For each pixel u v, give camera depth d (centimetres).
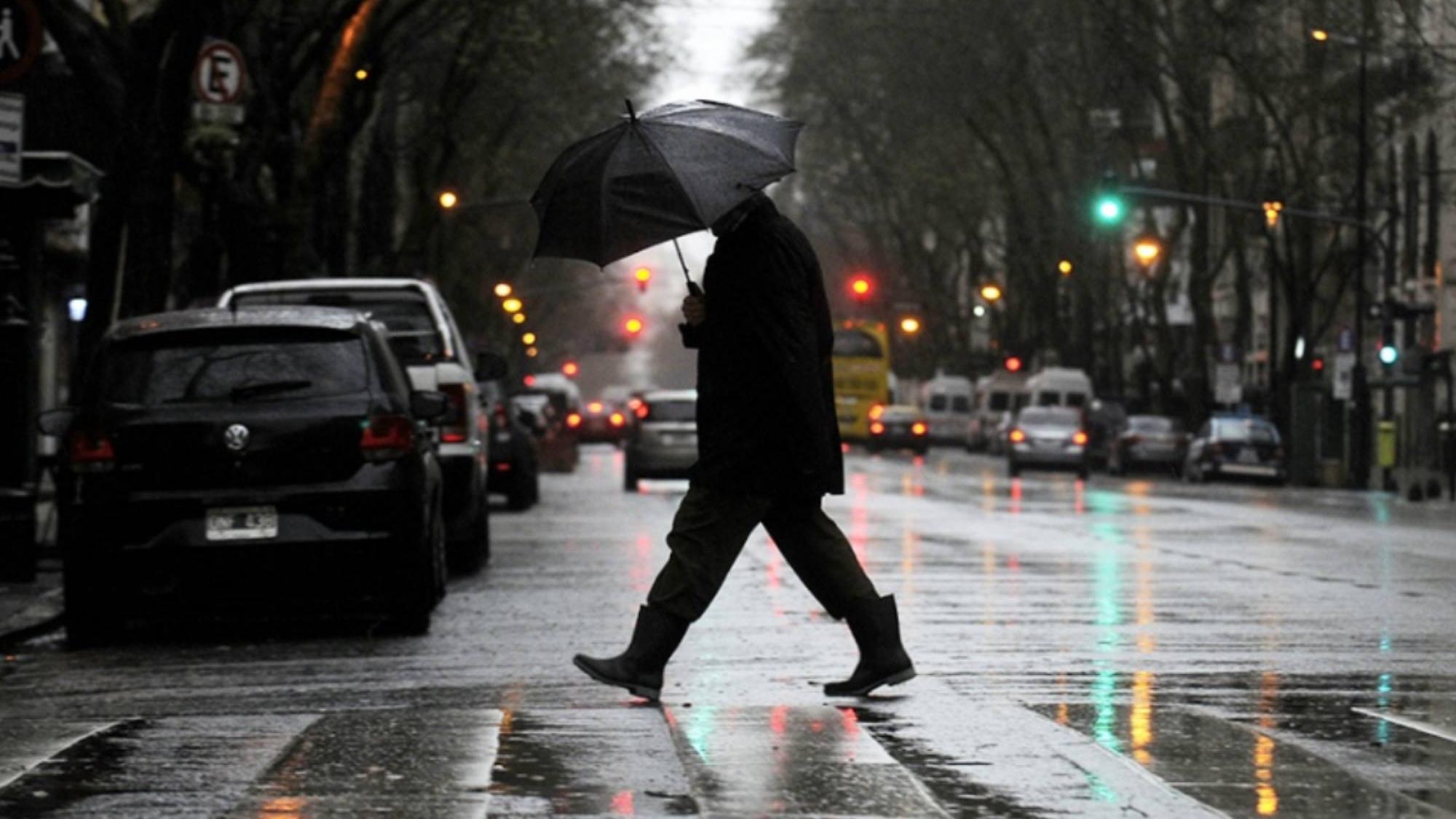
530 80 12719
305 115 9775
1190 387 15150
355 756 1961
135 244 5453
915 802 1712
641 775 1841
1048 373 17638
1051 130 16725
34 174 4547
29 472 4528
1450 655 2892
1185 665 2766
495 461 8250
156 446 3362
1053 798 1727
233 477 3369
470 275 18138
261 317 3488
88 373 3450
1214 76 15712
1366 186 13600
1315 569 4731
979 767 1878
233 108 6397
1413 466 15700
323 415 3388
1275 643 3064
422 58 11556
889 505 8631
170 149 5403
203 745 2073
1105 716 2214
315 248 8450
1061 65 15438
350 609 3984
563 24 12181
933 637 3144
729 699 2386
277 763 1933
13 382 4503
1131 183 15025
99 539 3359
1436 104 12688
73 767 1938
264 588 3375
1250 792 1750
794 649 2961
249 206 7094
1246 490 12288
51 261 11144
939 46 15988
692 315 2295
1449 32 13012
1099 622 3406
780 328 2248
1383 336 12269
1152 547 5644
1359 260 12456
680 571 2297
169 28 5231
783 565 4772
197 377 3406
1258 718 2225
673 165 2259
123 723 2255
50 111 5903
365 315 3619
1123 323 18888
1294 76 13038
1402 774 1861
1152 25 13400
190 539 3350
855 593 2350
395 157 11938
